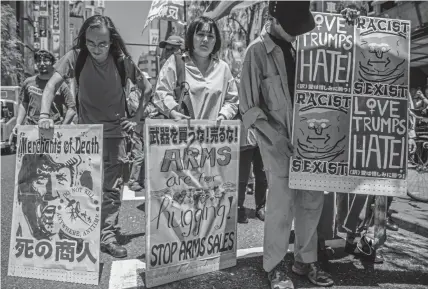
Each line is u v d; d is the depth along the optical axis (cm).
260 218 463
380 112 286
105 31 321
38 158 301
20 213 302
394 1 929
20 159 304
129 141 378
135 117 382
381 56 287
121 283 287
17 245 301
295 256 299
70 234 293
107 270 313
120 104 360
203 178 301
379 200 307
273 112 284
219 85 337
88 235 291
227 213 315
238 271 310
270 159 280
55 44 3631
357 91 285
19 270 300
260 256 342
